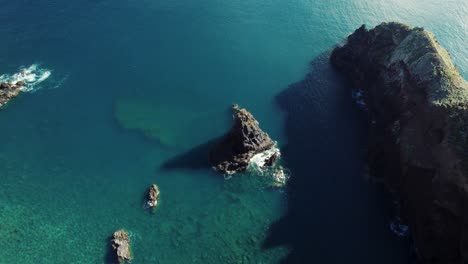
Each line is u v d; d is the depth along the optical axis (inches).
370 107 3585.1
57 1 4800.7
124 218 2659.9
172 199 2783.0
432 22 5088.6
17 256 2438.5
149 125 3376.0
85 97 3597.4
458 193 2364.7
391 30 3710.6
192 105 3590.1
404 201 2748.5
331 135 3368.6
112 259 2428.6
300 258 2481.5
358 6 5324.8
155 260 2438.5
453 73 2989.7
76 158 3061.0
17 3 4699.8
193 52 4227.4
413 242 2586.1
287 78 3986.2
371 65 3752.5
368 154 3191.4
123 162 3043.8
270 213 2728.8
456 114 2620.6
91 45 4183.1
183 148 3171.8
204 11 4909.0
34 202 2746.1
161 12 4798.2
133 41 4296.3
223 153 3024.1
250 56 4249.5
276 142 3248.0
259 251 2504.9
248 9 5054.1
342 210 2780.5
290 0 5344.5
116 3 4874.5
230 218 2682.1
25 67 3846.0
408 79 3159.5
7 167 2972.4
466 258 2183.8
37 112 3427.7
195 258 2458.2
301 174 3004.4
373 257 2512.3
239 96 3718.0
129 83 3772.1
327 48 4498.0
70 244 2507.4
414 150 2760.8
